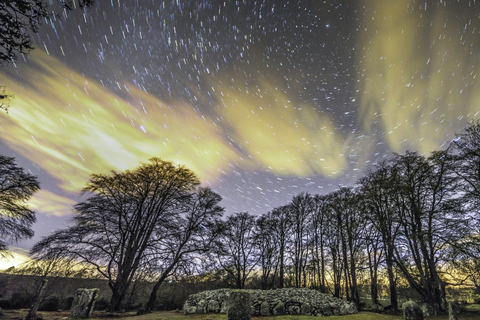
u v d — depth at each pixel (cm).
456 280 1928
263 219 3891
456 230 1905
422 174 2291
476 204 1884
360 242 2580
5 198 1988
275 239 3781
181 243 2648
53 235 2189
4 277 2538
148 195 2717
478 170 1933
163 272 2427
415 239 2116
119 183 2564
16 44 628
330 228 3366
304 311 1750
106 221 2470
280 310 1720
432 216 2116
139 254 2391
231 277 3438
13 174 2027
